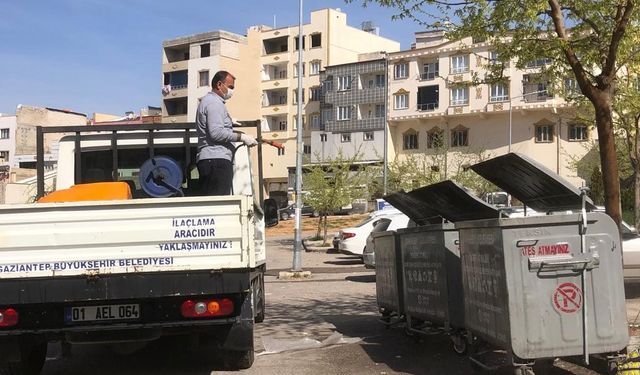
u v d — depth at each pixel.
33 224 5.68
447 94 65.31
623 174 26.69
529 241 5.50
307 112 80.06
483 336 6.10
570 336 5.50
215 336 6.32
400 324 8.98
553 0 7.86
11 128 96.94
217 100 7.18
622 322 5.56
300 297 13.62
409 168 36.72
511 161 6.16
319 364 7.28
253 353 6.94
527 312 5.48
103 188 6.50
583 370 6.41
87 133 8.64
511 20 8.20
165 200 5.74
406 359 7.43
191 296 5.84
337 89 74.25
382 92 70.94
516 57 9.20
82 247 5.70
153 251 5.74
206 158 7.11
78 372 7.30
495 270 5.71
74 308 5.81
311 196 32.06
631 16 8.05
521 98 60.28
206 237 5.76
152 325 5.84
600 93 7.66
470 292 6.35
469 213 7.34
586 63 8.74
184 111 85.31
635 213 17.83
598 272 5.54
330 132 74.44
